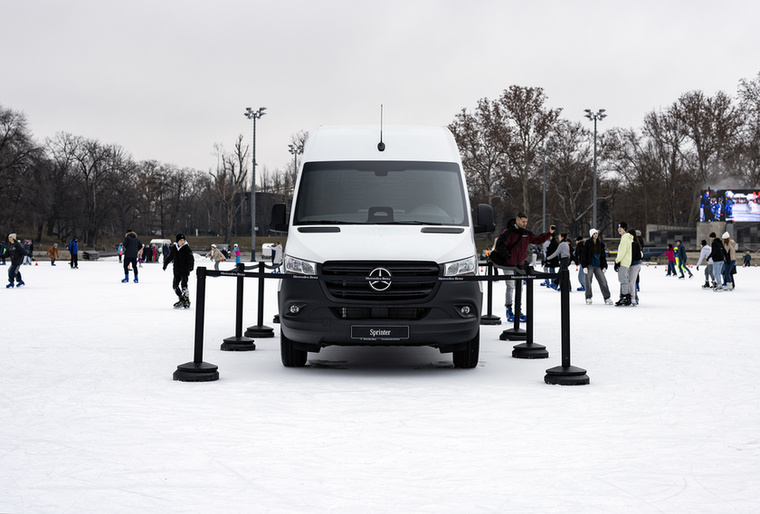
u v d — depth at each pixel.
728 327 14.66
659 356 10.75
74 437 6.00
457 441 5.90
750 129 81.25
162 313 17.70
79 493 4.60
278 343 12.23
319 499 4.48
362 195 9.87
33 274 41.72
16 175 84.00
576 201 90.62
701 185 86.81
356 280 8.67
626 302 20.28
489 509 4.31
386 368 9.74
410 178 10.04
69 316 16.84
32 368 9.52
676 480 4.88
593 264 21.00
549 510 4.30
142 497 4.53
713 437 6.06
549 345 12.01
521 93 76.19
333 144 10.45
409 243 8.94
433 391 8.09
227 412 6.97
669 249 42.41
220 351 11.27
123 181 107.75
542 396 7.81
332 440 5.93
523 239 12.96
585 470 5.11
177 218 125.12
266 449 5.64
